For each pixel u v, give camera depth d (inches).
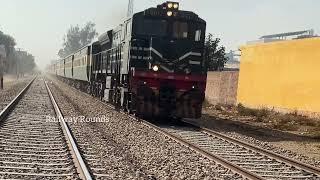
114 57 861.8
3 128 496.7
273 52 1093.1
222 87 1328.7
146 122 637.3
